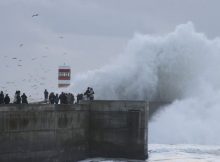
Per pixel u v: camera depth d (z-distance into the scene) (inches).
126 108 4303.6
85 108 4286.4
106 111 4318.4
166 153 4537.4
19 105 3646.7
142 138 4284.0
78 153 4210.1
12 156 3604.8
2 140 3526.1
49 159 3912.4
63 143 4045.3
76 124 4178.2
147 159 4274.1
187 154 4490.7
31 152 3752.5
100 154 4338.1
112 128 4318.4
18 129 3639.3
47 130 3885.3
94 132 4340.6
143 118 4286.4
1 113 3508.9
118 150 4311.0
